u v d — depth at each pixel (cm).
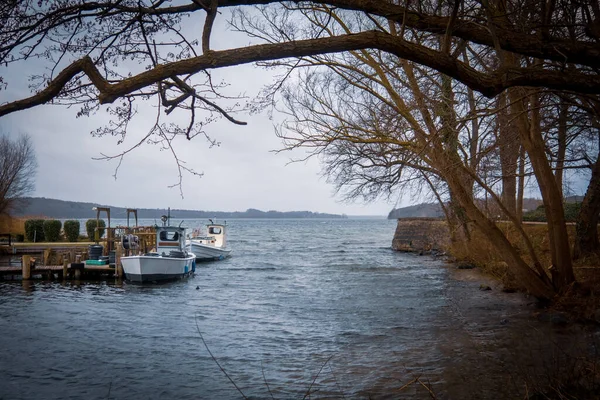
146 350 1178
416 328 1341
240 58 402
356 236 9519
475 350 1067
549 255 2031
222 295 2077
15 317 1588
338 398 830
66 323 1494
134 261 2450
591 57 438
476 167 1269
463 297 1817
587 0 521
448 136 1144
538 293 1468
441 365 978
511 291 1841
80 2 421
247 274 2920
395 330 1329
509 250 1476
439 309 1616
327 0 457
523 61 1134
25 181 4497
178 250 2917
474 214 1466
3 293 2134
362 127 1583
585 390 710
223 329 1401
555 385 731
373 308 1692
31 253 3462
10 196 4438
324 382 916
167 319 1552
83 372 1014
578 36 638
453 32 474
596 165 1800
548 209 1465
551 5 469
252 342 1243
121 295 2083
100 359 1106
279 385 911
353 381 914
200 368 1032
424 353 1075
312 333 1331
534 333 1175
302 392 868
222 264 3609
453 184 1441
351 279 2580
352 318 1525
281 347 1190
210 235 4344
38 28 422
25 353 1158
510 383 837
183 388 910
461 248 3031
